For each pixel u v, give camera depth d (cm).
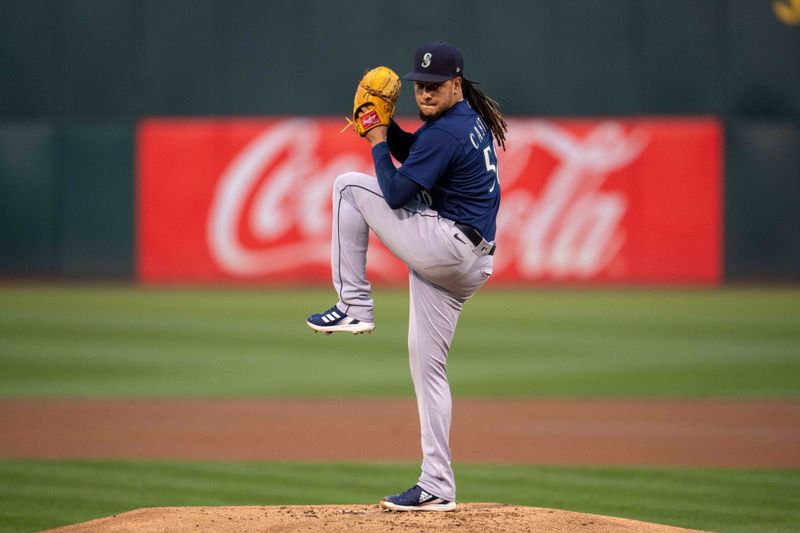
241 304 7062
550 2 8456
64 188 8238
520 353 5356
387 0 8462
